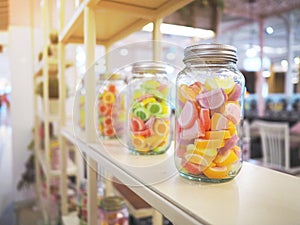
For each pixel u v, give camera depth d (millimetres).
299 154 3582
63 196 1592
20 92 3131
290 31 5418
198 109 561
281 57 5820
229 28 5449
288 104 5773
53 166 1938
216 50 567
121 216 1043
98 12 894
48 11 1896
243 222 381
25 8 2699
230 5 4391
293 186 532
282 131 3256
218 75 566
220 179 552
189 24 1458
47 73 1957
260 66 5914
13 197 2969
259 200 461
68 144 1593
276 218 394
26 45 3102
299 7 4652
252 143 3873
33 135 3070
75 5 1064
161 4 854
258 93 6105
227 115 553
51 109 2010
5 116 4152
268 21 5277
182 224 429
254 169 656
